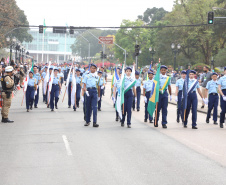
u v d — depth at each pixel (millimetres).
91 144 9578
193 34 65312
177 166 7504
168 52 76562
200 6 64812
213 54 73688
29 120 14195
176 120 14961
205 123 14320
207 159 8156
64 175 6746
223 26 61562
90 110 12930
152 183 6324
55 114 16234
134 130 12109
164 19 94188
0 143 9602
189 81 12914
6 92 13477
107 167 7340
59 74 18656
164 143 9922
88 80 12789
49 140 10055
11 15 51000
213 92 14164
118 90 12766
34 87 17438
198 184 6312
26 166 7359
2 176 6652
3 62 24953
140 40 98812
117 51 102312
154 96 12891
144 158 8141
